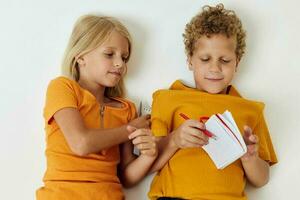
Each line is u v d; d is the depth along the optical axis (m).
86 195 1.27
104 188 1.29
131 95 1.46
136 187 1.42
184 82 1.47
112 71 1.36
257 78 1.48
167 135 1.37
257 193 1.42
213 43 1.36
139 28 1.47
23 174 1.41
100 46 1.36
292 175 1.43
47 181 1.29
